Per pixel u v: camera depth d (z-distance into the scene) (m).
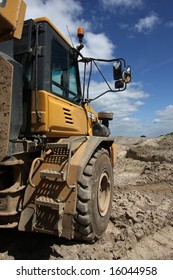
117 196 5.82
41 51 3.55
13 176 3.32
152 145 15.68
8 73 2.90
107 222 4.00
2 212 3.03
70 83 4.48
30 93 3.53
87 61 4.86
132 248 3.55
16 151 3.14
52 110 3.53
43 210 3.07
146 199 5.71
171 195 6.62
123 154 15.09
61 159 3.32
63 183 3.15
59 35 4.01
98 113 5.95
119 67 4.73
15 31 2.67
